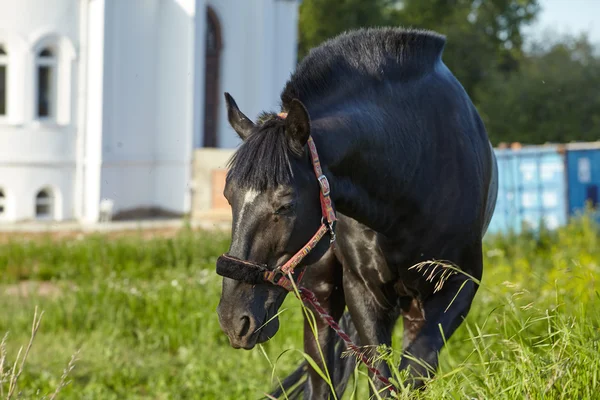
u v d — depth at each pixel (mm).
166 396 6980
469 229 4457
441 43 4652
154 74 22266
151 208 22328
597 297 4641
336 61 4160
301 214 3586
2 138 20375
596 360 3773
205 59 23984
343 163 3900
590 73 37844
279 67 26203
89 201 20984
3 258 14188
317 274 4777
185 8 21844
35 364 7871
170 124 22141
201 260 13297
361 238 4418
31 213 20672
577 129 36906
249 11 24641
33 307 10219
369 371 4438
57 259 14320
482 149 4707
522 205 18547
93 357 8211
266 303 3635
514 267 11242
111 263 13477
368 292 4566
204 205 21750
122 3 21266
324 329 4832
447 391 3781
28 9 20641
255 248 3547
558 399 3727
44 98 21062
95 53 20875
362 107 4105
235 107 3902
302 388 5520
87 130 21141
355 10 39531
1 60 20578
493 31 42750
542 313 4426
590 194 18109
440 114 4426
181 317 9484
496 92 38750
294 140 3568
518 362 3910
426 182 4285
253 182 3506
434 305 4359
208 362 7785
